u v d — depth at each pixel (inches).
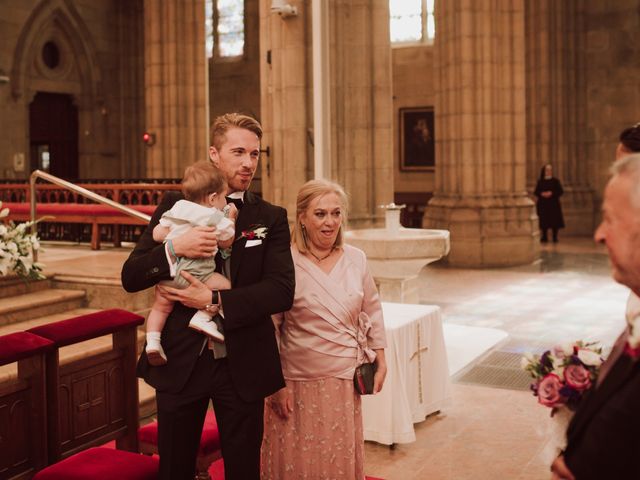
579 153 837.8
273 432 143.4
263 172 468.8
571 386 92.4
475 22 590.2
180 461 120.7
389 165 453.7
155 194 444.5
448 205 606.2
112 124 909.8
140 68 915.4
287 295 123.6
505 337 348.2
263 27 460.4
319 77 307.0
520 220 602.2
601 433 75.3
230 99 1004.6
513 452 213.6
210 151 129.0
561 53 818.2
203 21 676.1
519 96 604.1
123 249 437.1
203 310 118.0
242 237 124.0
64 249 439.2
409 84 964.6
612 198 80.2
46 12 826.8
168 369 119.5
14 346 138.9
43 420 145.0
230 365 119.1
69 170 887.1
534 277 533.6
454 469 202.2
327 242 142.9
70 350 248.2
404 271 332.5
